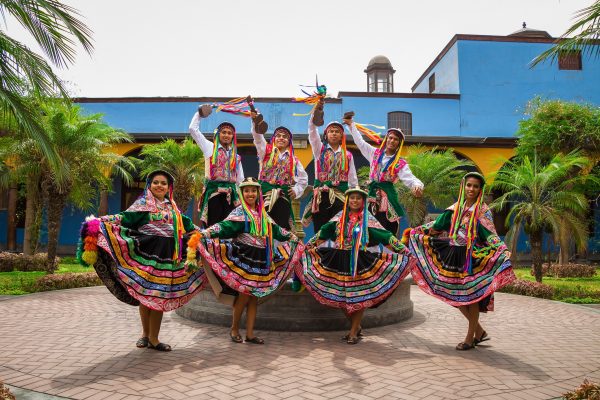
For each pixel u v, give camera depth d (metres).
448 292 5.11
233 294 5.20
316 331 5.85
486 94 21.09
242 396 3.54
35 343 5.12
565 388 3.89
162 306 4.55
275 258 5.29
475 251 5.11
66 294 8.87
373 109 20.81
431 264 5.30
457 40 21.33
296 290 5.82
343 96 20.80
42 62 7.55
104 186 15.23
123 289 4.67
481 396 3.64
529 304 8.68
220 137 6.42
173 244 4.76
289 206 6.48
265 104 20.05
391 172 6.31
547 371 4.37
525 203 11.65
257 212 5.24
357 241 5.32
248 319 5.20
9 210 18.50
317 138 6.55
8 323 6.18
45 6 6.92
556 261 18.06
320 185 6.47
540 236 11.56
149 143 17.56
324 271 5.36
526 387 3.89
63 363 4.36
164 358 4.55
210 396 3.53
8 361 4.43
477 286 4.96
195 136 6.44
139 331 5.75
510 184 11.95
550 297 9.55
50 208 12.14
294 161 6.57
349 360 4.56
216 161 6.32
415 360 4.62
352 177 6.77
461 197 5.27
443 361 4.62
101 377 3.96
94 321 6.36
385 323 6.33
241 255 5.05
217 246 4.93
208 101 19.97
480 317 7.27
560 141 14.27
